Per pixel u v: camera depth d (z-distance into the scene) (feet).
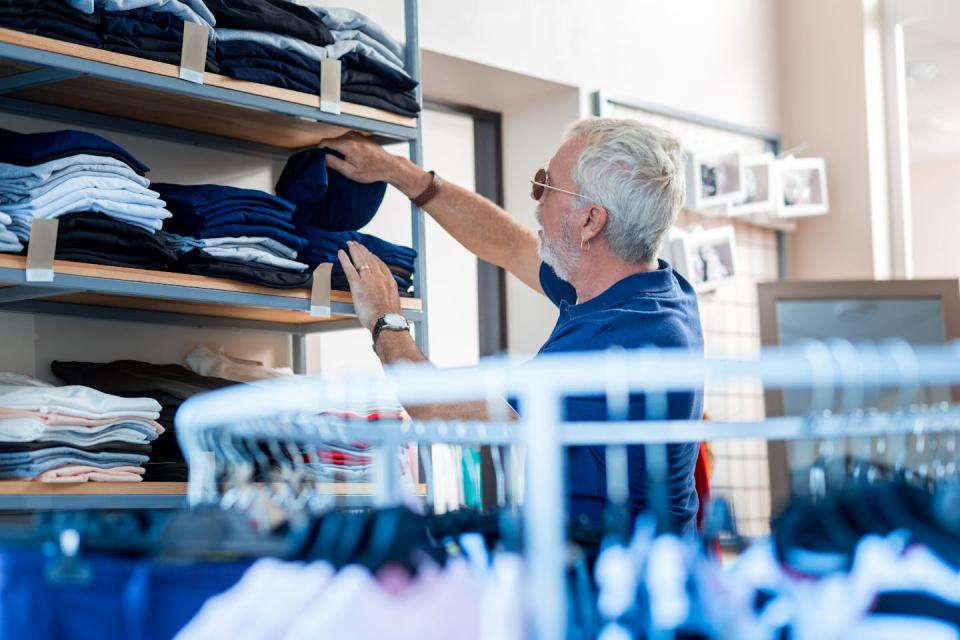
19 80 8.31
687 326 7.88
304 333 10.75
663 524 4.45
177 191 8.78
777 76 17.48
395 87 9.91
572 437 4.93
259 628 3.78
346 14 9.57
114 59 7.96
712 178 15.62
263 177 10.65
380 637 3.72
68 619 4.08
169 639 4.02
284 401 4.05
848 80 17.04
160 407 8.50
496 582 3.78
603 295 7.93
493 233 9.93
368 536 4.03
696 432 4.82
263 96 8.85
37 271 7.55
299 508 4.99
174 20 8.36
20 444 7.75
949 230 19.24
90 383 8.87
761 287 15.72
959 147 19.13
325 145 9.76
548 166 8.47
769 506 15.75
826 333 15.61
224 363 9.77
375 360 11.65
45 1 7.67
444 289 13.82
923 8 16.70
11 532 4.32
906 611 3.67
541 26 13.89
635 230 8.11
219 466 5.61
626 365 3.38
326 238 9.45
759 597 3.99
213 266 8.49
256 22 8.81
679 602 3.86
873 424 4.34
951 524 3.81
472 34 13.05
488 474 10.30
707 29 16.30
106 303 9.33
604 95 14.46
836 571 3.80
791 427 4.66
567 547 4.55
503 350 14.43
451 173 14.29
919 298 15.67
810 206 16.53
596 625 4.00
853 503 4.01
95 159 7.98
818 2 17.35
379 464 5.31
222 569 4.07
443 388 3.57
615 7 14.90
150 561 4.18
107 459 8.14
